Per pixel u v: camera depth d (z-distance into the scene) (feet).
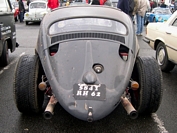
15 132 10.68
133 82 10.60
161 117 12.10
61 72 9.87
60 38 11.05
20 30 48.11
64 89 9.43
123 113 12.30
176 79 18.15
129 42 11.30
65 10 13.04
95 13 12.50
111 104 9.20
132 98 12.03
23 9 69.36
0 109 12.78
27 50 28.04
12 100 13.96
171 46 17.76
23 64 11.19
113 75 9.78
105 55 10.32
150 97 10.84
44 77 11.66
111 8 13.65
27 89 10.77
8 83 16.83
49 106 9.96
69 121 11.56
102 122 11.48
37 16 59.98
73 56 10.27
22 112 11.73
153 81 10.87
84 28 11.42
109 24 11.89
